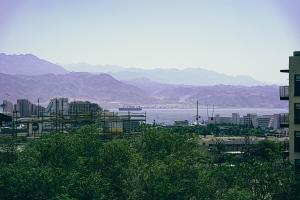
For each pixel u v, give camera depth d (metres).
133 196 48.31
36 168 48.06
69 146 55.31
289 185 50.22
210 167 56.41
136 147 62.00
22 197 44.53
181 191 48.00
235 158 88.31
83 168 51.53
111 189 52.31
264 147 102.19
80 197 45.69
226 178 52.69
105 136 83.12
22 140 87.06
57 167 51.66
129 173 51.25
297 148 62.22
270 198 51.31
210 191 50.41
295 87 62.38
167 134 62.38
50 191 44.94
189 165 52.16
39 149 54.84
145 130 64.06
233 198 47.91
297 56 62.62
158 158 57.31
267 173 51.16
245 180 51.75
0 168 47.66
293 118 62.34
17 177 45.12
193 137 64.50
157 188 47.47
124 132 98.38
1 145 68.38
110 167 53.56
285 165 56.31
